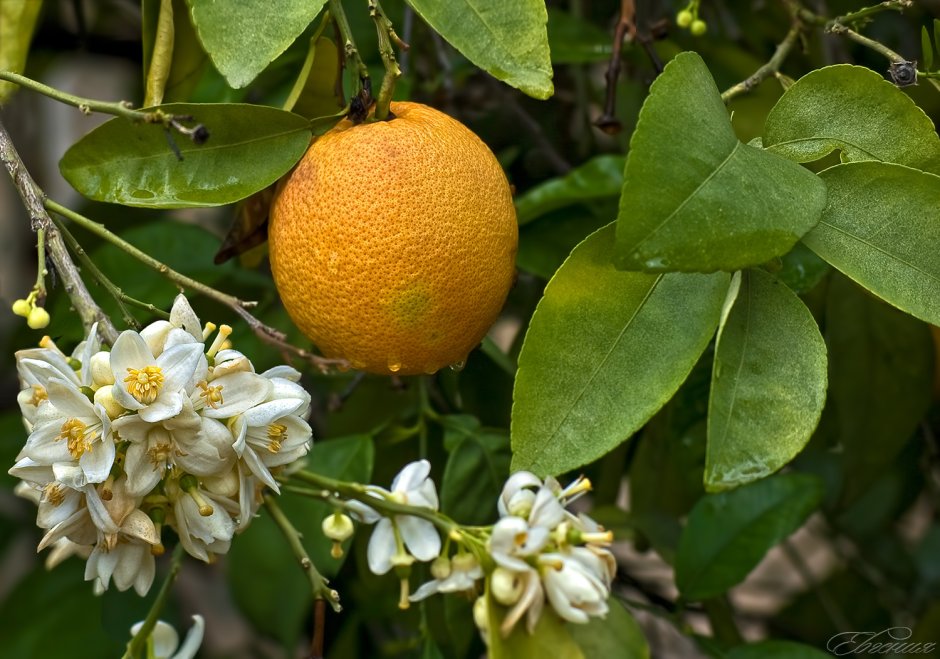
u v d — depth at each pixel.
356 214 0.69
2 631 0.94
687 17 0.83
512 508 0.68
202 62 0.80
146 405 0.67
